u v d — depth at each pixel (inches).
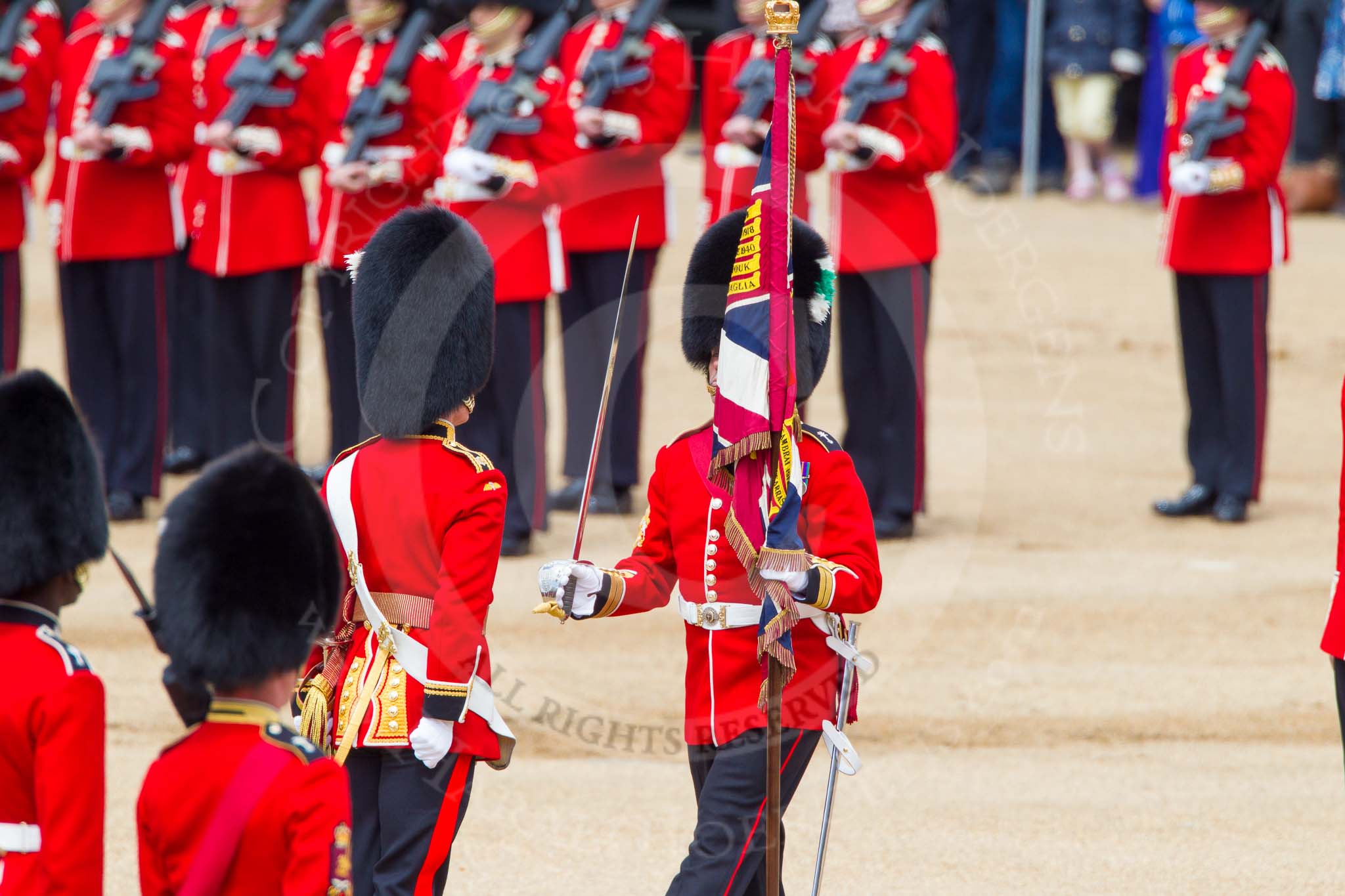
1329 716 828.0
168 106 1155.3
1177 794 735.7
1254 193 1145.4
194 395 1310.3
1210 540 1125.1
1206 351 1178.6
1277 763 772.0
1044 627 944.9
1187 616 967.6
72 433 447.8
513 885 642.2
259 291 1154.7
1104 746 791.7
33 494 436.8
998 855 672.4
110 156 1141.7
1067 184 2246.6
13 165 1204.5
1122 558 1079.0
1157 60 2151.8
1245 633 942.4
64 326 1200.8
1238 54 1131.3
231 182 1152.2
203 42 1261.1
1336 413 1481.3
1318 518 1183.6
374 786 513.3
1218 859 667.4
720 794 500.4
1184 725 814.5
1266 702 844.0
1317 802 727.7
